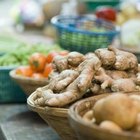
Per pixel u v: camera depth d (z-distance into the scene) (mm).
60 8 3672
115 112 985
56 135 1468
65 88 1260
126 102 993
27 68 1761
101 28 2438
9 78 1859
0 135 1561
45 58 1759
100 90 1258
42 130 1521
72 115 1020
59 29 2260
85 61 1283
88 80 1219
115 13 2713
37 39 3354
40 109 1243
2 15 4492
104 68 1325
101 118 1002
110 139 932
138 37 2619
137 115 1002
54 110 1208
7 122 1611
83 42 2193
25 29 3852
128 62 1331
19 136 1457
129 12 2926
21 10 3875
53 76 1351
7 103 1894
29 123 1596
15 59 2016
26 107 1823
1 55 2270
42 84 1619
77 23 2469
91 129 949
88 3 3236
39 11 3842
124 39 2629
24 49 2059
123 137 918
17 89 1873
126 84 1238
